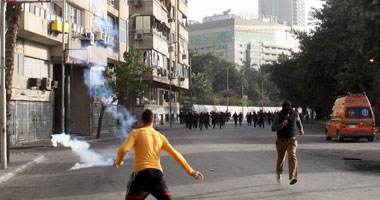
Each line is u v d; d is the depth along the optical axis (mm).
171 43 52406
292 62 64812
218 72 116750
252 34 181750
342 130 23641
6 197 9109
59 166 14648
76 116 34594
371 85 33688
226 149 19312
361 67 30484
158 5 48156
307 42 38000
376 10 28359
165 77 51156
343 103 24062
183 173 11852
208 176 11117
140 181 5402
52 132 30094
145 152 5527
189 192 8914
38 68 27859
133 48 35250
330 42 33562
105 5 35844
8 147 14766
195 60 109562
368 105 23734
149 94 50125
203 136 30719
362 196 8172
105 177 11609
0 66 13648
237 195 8469
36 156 17297
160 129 43094
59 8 28328
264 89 132375
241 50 178750
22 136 26156
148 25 45812
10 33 15062
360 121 23547
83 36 30406
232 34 178375
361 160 14547
